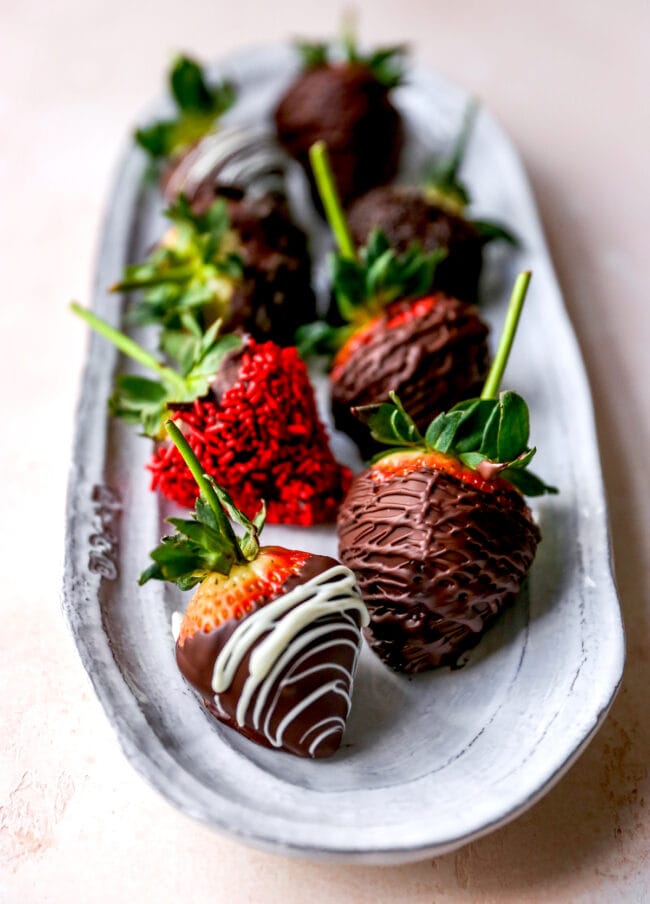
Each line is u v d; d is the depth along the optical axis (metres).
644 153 0.44
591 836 0.27
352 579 0.27
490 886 0.27
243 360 0.30
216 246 0.33
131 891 0.27
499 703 0.28
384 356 0.31
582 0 0.52
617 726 0.29
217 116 0.40
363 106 0.39
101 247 0.38
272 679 0.26
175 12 0.52
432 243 0.35
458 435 0.28
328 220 0.40
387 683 0.29
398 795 0.26
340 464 0.33
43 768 0.29
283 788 0.26
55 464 0.35
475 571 0.27
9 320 0.39
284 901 0.27
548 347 0.35
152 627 0.29
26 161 0.45
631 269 0.40
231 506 0.27
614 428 0.36
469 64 0.48
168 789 0.25
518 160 0.41
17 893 0.27
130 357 0.35
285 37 0.50
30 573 0.33
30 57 0.49
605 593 0.29
